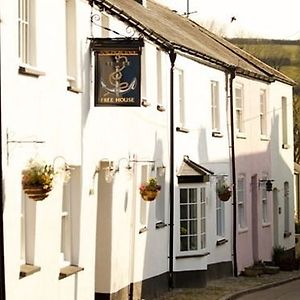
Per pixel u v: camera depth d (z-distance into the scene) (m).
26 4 14.07
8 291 12.71
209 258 26.28
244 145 30.25
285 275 30.00
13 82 12.96
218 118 27.80
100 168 17.77
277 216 34.34
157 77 22.58
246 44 62.66
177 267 23.95
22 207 13.89
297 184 50.91
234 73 28.66
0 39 12.46
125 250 19.53
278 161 34.72
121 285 19.20
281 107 35.44
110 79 15.97
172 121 23.55
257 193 31.75
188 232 24.38
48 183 12.93
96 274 18.38
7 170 12.66
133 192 20.25
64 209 16.25
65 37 15.74
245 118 30.42
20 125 13.23
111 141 18.42
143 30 20.45
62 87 15.32
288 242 36.12
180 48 23.77
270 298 23.33
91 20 17.06
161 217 23.05
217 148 27.53
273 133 34.06
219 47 32.69
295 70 60.56
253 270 29.25
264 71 33.25
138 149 20.56
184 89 24.77
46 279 14.49
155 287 22.14
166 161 23.17
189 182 24.38
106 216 18.39
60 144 15.17
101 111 17.69
